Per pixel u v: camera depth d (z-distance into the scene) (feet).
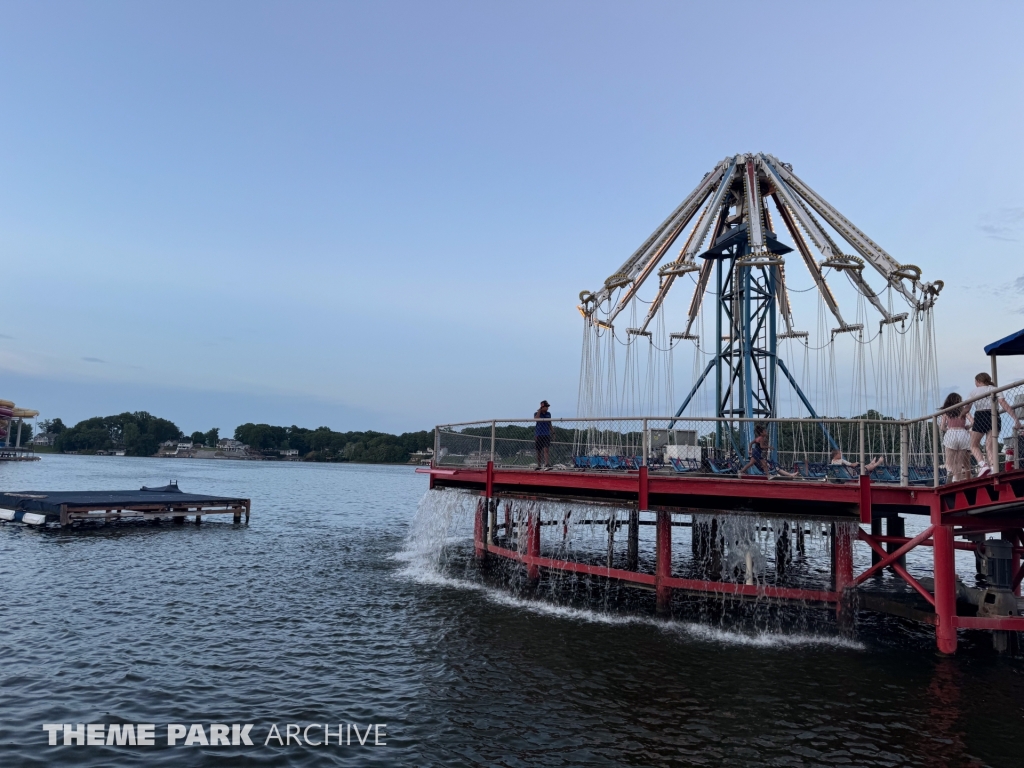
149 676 38.88
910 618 47.21
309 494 214.69
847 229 67.51
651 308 77.82
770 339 71.20
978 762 29.55
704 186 72.95
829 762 29.45
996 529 44.06
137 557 77.66
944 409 42.29
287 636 47.52
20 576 64.64
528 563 62.28
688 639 47.24
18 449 512.22
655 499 53.98
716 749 30.66
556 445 61.05
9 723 31.99
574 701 35.99
